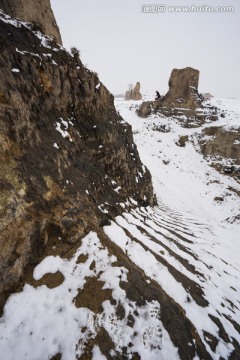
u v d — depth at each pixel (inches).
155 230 443.8
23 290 203.6
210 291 326.0
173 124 1833.2
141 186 636.7
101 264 255.3
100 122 532.4
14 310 188.2
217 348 232.8
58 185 284.7
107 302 221.0
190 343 221.3
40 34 438.9
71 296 215.0
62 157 325.4
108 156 489.4
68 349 179.0
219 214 1003.3
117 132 600.1
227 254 524.1
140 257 305.7
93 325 199.2
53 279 221.8
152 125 1831.9
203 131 1644.9
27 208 228.4
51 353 173.8
